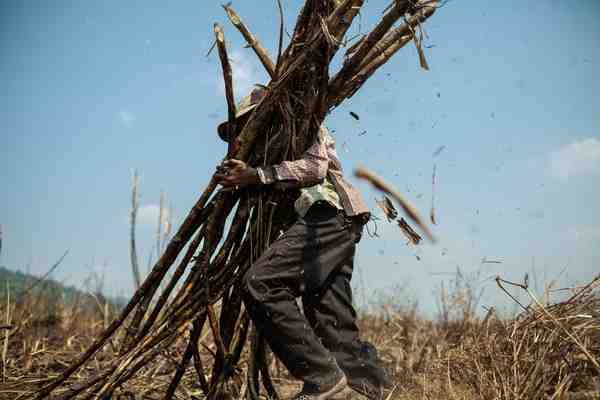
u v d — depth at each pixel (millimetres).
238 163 2490
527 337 2879
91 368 3602
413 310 5062
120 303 5547
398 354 4059
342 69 2529
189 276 2629
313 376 2398
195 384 3318
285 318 2414
